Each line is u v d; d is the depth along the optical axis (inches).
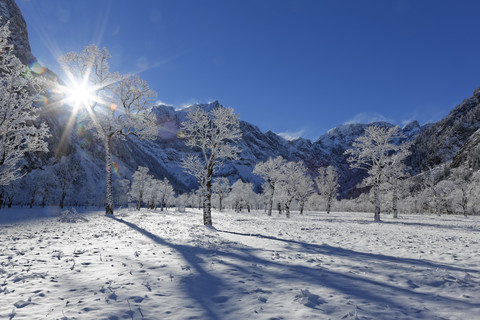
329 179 2758.4
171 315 155.7
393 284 219.0
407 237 563.2
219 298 185.5
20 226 610.5
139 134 1005.2
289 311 162.7
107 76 959.0
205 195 792.9
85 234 482.6
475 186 2461.9
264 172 1909.4
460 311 160.9
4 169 682.2
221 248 381.4
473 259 322.3
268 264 288.8
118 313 155.1
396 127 1267.2
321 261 306.5
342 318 150.9
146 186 3058.6
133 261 284.0
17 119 636.7
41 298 176.9
